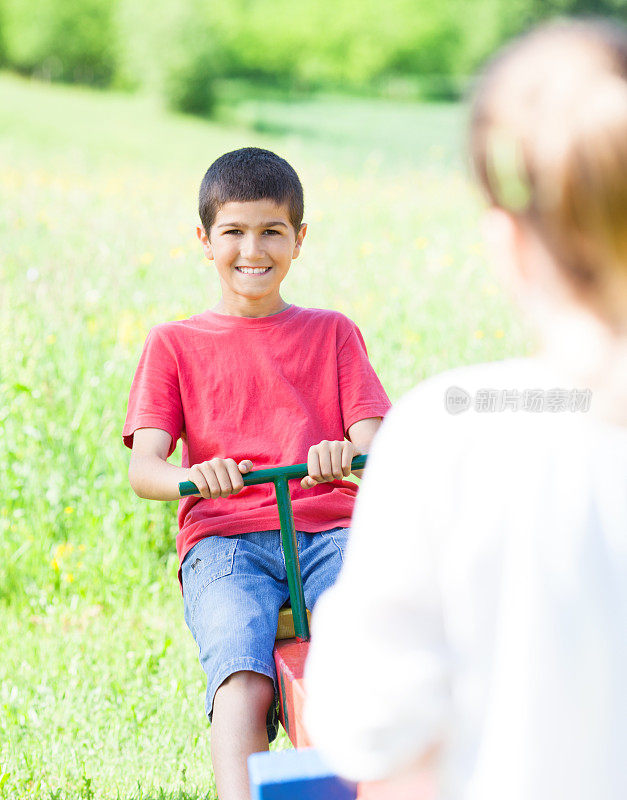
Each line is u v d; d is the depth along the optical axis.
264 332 3.36
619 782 1.22
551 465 1.24
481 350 6.89
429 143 23.22
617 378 1.21
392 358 6.72
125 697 4.07
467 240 10.34
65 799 3.43
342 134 24.45
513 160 1.18
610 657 1.21
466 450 1.27
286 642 2.82
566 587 1.21
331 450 2.85
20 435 5.64
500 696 1.22
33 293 7.48
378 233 10.42
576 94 1.16
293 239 3.43
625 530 1.23
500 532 1.23
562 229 1.16
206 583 2.91
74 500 5.50
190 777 3.57
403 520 1.26
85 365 6.20
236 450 3.21
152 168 16.47
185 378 3.29
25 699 4.00
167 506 5.46
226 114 26.91
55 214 10.61
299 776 1.67
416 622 1.26
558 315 1.22
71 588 5.12
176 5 27.41
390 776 1.26
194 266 8.50
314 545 3.10
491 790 1.22
